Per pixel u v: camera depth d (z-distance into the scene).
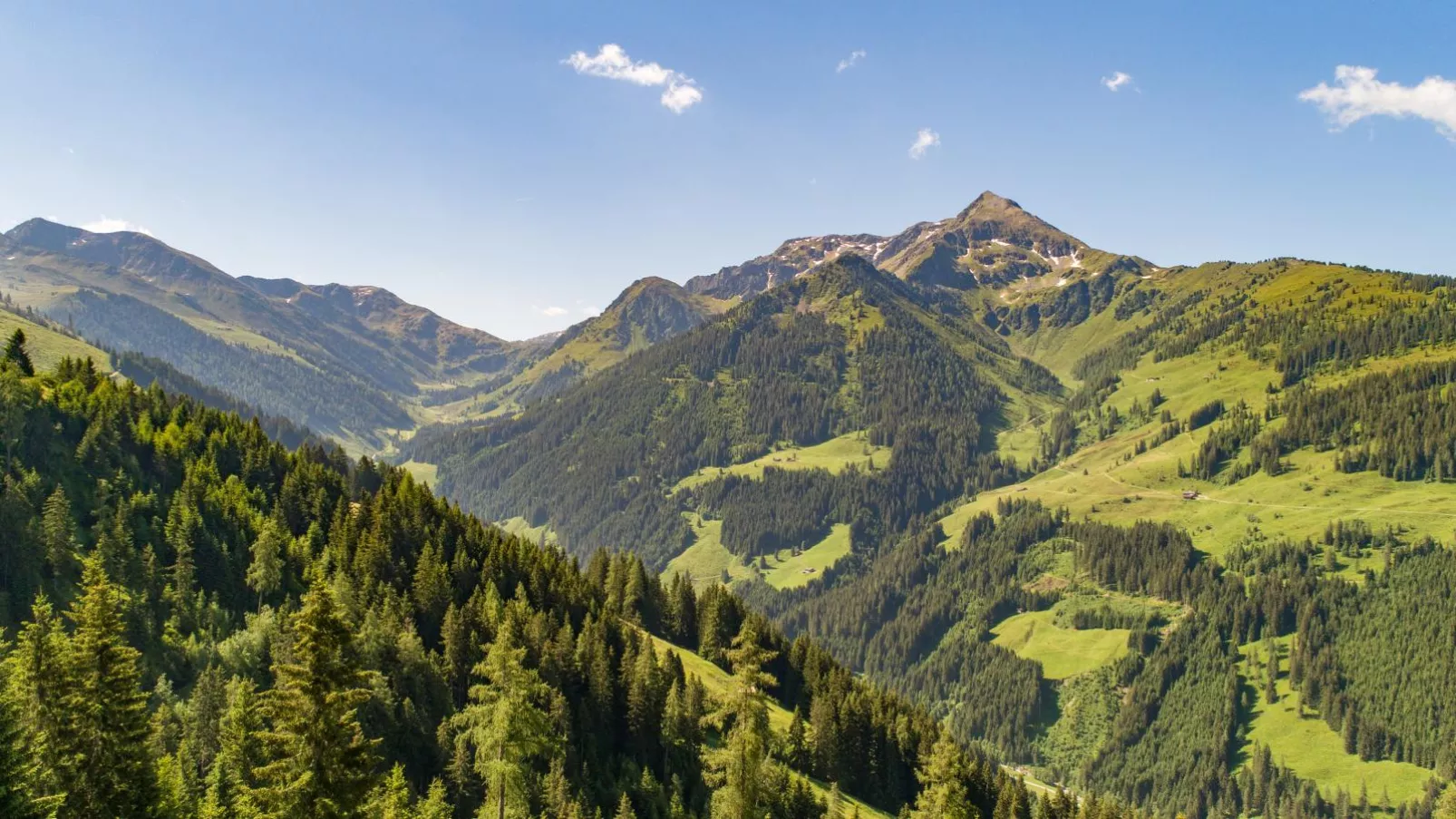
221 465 156.25
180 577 114.88
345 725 34.38
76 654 42.66
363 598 121.38
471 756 92.88
